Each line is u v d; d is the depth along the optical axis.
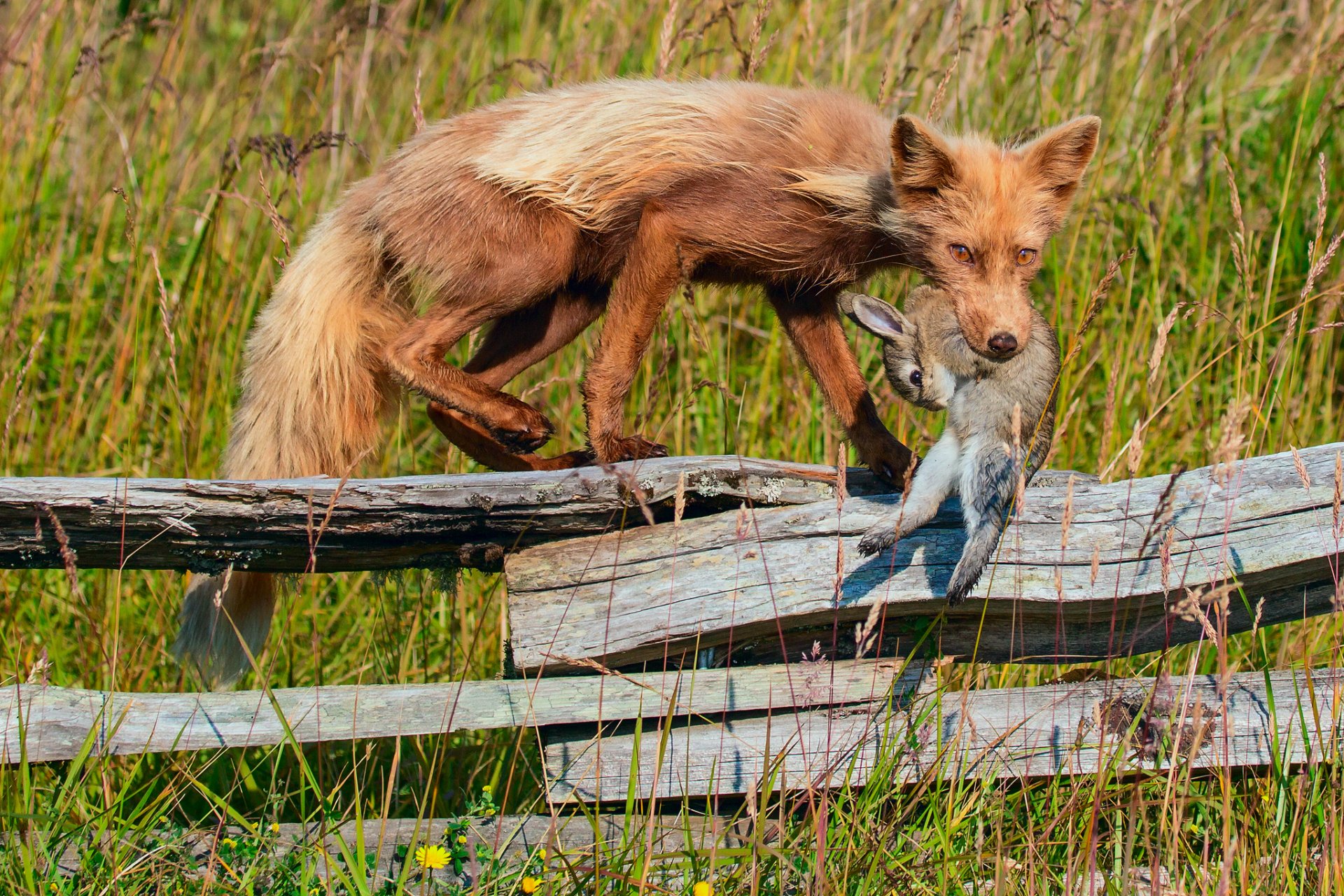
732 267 10.13
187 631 9.61
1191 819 8.53
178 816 9.64
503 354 11.05
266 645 11.17
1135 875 7.83
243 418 10.24
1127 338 13.33
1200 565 7.99
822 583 8.06
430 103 15.20
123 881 7.64
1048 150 9.25
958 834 7.88
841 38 14.71
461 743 10.19
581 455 10.09
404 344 10.17
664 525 8.25
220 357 13.27
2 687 8.04
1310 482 8.10
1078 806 7.90
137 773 9.68
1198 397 13.18
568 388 13.55
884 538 7.56
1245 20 15.37
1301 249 13.99
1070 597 8.01
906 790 8.22
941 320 8.22
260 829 8.12
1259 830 8.08
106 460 12.88
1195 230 14.38
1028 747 8.22
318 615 11.76
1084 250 14.30
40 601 10.97
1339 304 12.89
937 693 8.09
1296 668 8.70
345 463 10.46
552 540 8.35
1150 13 15.05
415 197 10.25
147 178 14.06
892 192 9.38
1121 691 8.38
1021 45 14.70
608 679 8.12
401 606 11.34
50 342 13.77
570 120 10.16
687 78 13.52
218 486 7.72
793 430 12.73
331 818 8.76
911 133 9.06
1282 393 12.41
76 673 10.85
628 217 10.09
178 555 8.05
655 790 7.52
